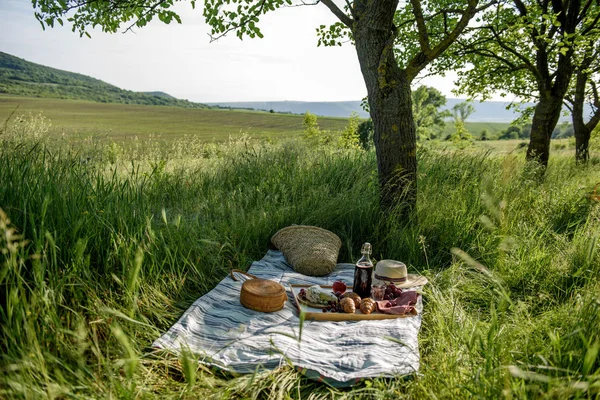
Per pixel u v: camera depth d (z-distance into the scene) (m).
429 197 6.26
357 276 4.25
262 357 3.01
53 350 2.54
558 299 4.12
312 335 3.42
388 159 6.10
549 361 2.33
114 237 3.65
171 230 4.45
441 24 10.48
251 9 6.78
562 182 8.00
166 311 3.64
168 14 6.67
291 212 6.02
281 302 3.82
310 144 10.80
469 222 5.57
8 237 2.29
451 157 8.34
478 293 4.33
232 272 4.44
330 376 2.85
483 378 2.24
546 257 4.74
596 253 4.36
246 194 6.50
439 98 48.78
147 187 5.96
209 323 3.51
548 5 11.20
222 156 9.16
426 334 3.63
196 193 6.63
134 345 2.93
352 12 6.21
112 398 2.17
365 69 6.11
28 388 2.09
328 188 6.72
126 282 3.34
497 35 10.01
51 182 3.71
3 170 3.62
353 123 19.12
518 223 5.59
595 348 1.98
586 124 13.70
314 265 4.84
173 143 9.95
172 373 2.82
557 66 10.92
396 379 2.80
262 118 103.12
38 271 2.54
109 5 7.20
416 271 4.99
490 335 2.30
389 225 5.71
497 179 6.54
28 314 2.39
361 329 3.54
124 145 9.48
